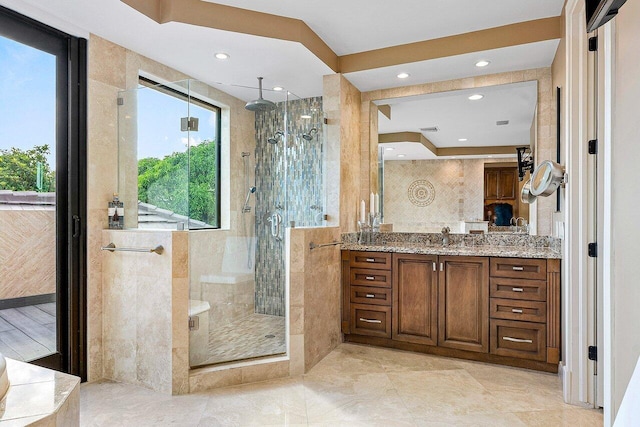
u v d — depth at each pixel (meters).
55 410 0.97
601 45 2.24
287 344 2.79
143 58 3.05
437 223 3.70
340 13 2.71
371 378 2.73
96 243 2.69
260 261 2.99
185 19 2.51
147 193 2.78
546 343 2.79
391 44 3.20
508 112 3.51
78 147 2.61
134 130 2.83
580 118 2.32
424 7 2.62
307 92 3.98
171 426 2.07
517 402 2.37
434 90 3.62
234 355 2.79
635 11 1.48
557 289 2.76
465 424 2.11
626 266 1.54
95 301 2.68
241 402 2.35
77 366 2.58
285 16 2.75
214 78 3.56
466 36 2.99
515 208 3.46
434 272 3.16
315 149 3.43
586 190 2.31
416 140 3.79
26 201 2.36
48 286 2.47
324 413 2.22
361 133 3.92
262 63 3.19
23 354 2.33
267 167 3.09
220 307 2.88
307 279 2.89
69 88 2.57
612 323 1.59
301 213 3.24
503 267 2.93
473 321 3.03
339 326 3.48
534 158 3.32
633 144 1.51
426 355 3.21
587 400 2.31
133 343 2.60
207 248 2.78
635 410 0.67
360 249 3.43
